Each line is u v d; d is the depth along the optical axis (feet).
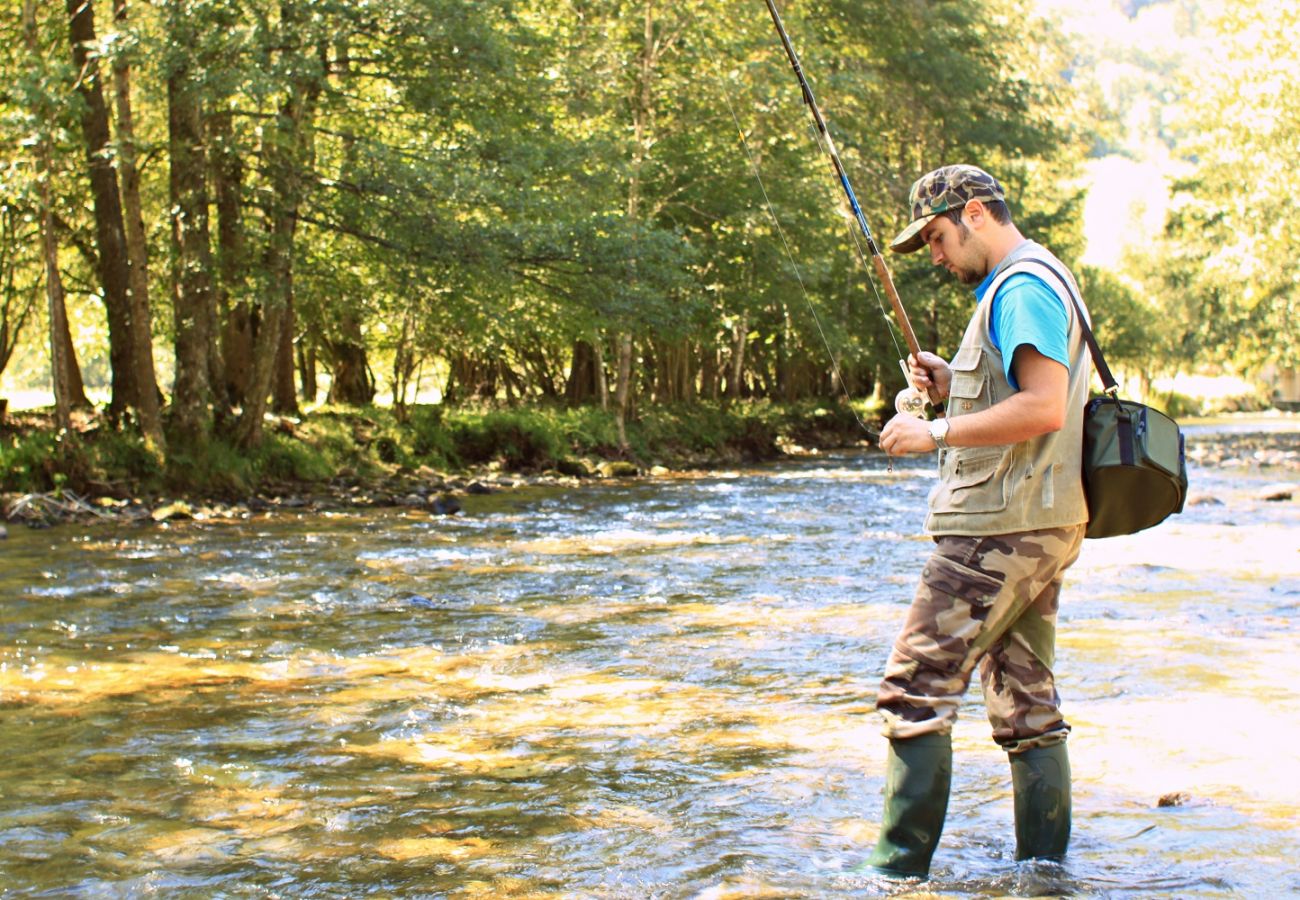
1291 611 23.34
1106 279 186.39
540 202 63.26
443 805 12.67
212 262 58.13
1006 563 9.93
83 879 10.69
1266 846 10.74
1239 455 82.23
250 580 29.63
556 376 114.42
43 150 52.65
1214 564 30.42
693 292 89.76
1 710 16.89
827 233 98.02
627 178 77.82
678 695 17.49
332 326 83.41
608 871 10.61
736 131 89.20
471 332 69.51
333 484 60.03
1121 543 35.32
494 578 29.84
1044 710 10.52
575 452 80.12
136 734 15.60
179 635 22.48
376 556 34.58
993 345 9.97
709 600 26.16
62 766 14.21
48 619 24.21
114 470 52.19
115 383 60.08
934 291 118.42
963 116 121.29
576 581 29.22
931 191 10.43
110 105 63.26
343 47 56.95
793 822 11.90
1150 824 11.41
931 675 10.19
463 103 60.29
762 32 85.87
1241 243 99.19
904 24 112.06
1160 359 199.93
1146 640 20.47
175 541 38.88
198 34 50.52
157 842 11.62
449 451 72.84
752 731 15.43
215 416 59.88
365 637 22.15
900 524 43.50
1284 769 13.15
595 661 19.88
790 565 31.91
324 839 11.67
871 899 9.61
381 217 58.65
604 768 13.89
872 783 13.15
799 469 81.82
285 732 15.65
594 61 79.46
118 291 59.98
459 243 58.70
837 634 22.03
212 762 14.34
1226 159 89.66
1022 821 10.56
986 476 10.03
